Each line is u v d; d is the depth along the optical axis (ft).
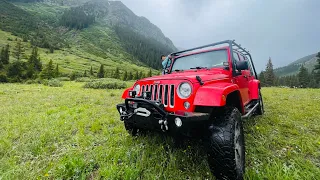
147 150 9.71
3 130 14.10
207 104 7.45
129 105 9.57
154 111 8.32
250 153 9.59
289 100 25.82
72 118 17.48
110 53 625.41
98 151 10.02
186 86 8.33
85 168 8.38
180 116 7.23
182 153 9.62
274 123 14.69
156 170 8.21
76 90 50.06
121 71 393.50
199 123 8.20
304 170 7.88
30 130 14.05
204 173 8.04
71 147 10.94
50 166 8.71
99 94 38.91
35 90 47.67
